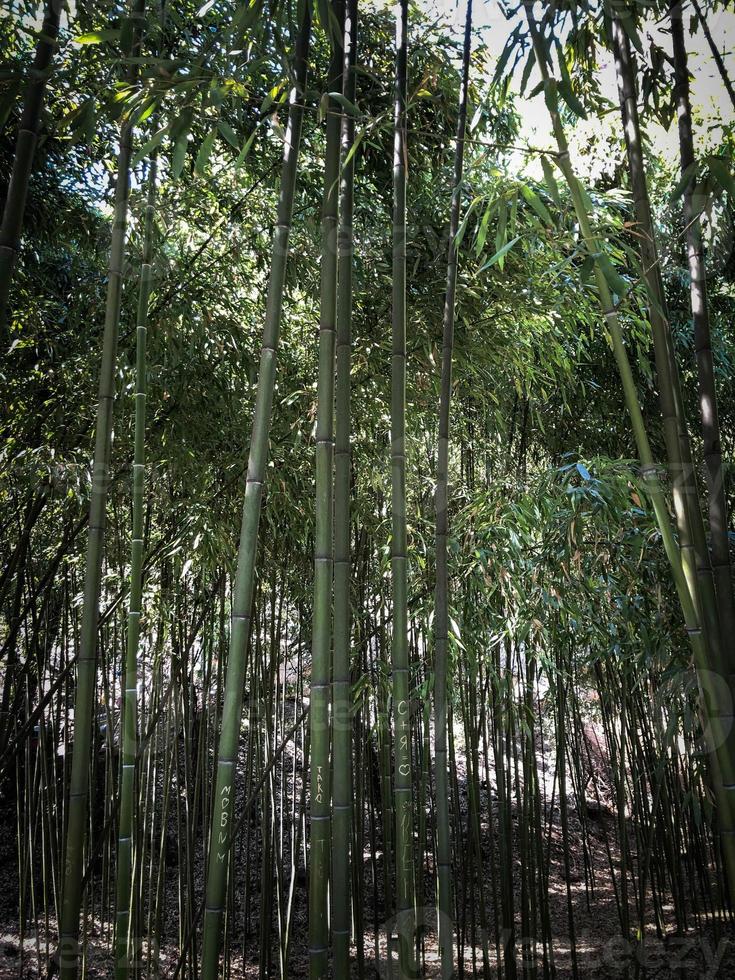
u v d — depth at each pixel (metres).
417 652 3.48
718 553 1.86
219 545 3.16
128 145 2.21
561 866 5.14
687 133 2.02
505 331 3.39
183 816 4.70
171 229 3.32
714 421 1.94
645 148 3.48
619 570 2.79
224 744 1.80
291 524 3.34
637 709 3.81
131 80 2.24
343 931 1.79
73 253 3.24
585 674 4.05
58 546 3.60
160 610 3.41
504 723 3.62
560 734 3.97
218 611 3.76
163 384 3.18
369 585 3.47
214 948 1.74
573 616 2.91
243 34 2.22
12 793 4.91
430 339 3.28
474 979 3.46
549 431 4.04
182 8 2.91
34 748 4.46
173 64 2.01
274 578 3.57
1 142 2.90
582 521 2.63
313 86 3.14
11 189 1.90
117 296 2.21
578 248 1.90
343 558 1.96
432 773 4.57
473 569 2.93
